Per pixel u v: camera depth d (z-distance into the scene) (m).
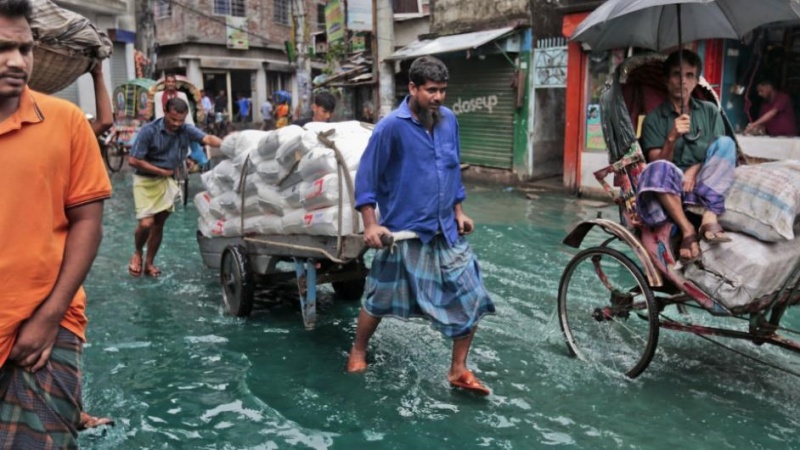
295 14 22.77
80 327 2.37
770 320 3.88
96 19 21.42
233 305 5.23
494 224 9.15
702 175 3.76
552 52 12.66
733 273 3.54
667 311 5.38
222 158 6.34
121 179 14.19
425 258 3.83
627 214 4.19
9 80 1.99
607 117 4.23
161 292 5.93
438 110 3.84
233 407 3.71
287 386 3.98
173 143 6.18
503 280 6.30
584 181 11.74
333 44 19.20
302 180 4.62
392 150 3.78
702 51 9.42
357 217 4.34
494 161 14.35
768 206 3.49
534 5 12.95
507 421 3.55
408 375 4.15
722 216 3.68
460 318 3.80
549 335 4.84
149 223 6.22
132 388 3.95
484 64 14.26
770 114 9.16
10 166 2.06
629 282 5.76
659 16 4.75
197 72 30.78
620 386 3.98
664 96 4.39
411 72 3.69
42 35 3.28
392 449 3.27
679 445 3.30
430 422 3.54
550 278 6.35
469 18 14.38
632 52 10.67
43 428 2.20
